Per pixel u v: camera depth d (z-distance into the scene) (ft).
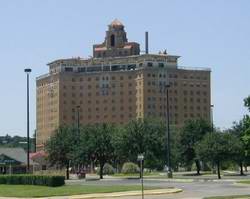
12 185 182.09
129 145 282.97
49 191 150.10
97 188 159.84
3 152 349.20
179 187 172.96
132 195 139.95
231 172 359.66
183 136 326.85
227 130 298.15
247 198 122.42
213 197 125.18
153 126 290.97
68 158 299.17
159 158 290.76
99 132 292.81
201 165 398.83
